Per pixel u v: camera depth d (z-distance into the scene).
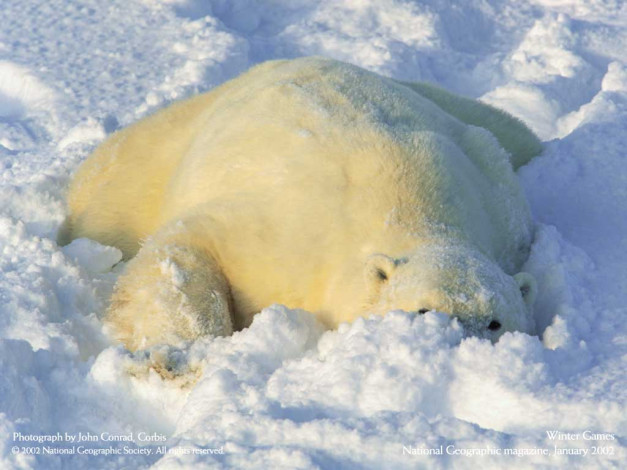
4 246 15.46
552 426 9.33
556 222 17.27
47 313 13.69
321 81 15.73
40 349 11.76
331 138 14.23
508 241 14.95
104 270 15.75
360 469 8.63
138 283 13.57
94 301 14.59
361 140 14.18
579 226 16.95
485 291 11.40
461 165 14.80
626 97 21.97
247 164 14.45
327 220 13.31
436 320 10.62
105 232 17.00
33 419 10.52
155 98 23.22
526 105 24.17
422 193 13.54
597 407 9.34
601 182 18.38
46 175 18.58
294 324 11.75
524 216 15.49
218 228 13.72
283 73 16.39
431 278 11.53
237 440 9.14
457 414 9.86
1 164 20.88
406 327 10.48
